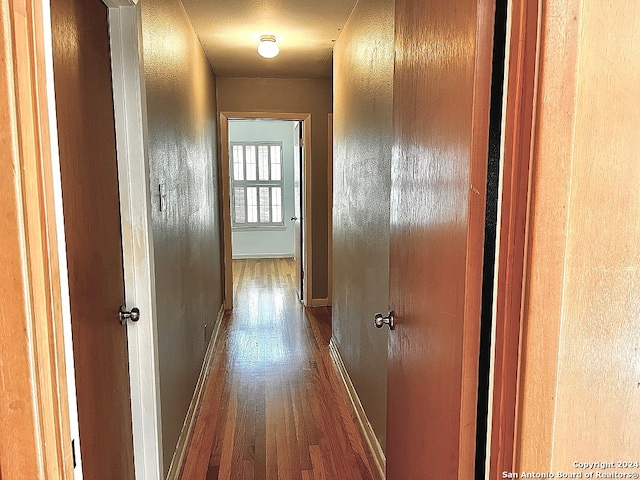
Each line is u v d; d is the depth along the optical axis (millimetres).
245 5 2715
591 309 722
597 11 666
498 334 793
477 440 886
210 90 4172
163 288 2018
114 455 1602
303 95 4859
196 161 3143
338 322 3480
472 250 851
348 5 2727
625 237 713
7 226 658
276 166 8102
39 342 696
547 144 679
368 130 2428
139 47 1659
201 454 2357
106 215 1551
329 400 2939
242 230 8125
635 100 689
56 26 1179
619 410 754
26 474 706
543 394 730
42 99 690
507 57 743
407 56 1299
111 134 1619
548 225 695
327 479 2154
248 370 3400
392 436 1525
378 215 2223
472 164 834
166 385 2049
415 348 1231
